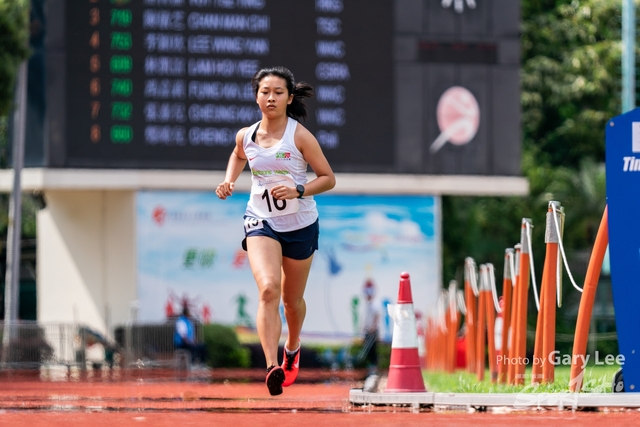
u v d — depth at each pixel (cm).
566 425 1362
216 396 2355
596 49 9106
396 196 5556
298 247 1638
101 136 4903
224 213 5412
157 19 4922
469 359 2988
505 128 5247
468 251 8319
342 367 5412
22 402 2006
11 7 4806
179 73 4934
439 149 5169
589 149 9225
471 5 5219
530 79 9019
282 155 1608
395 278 5562
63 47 4878
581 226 8338
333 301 5516
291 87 1628
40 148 4916
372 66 5091
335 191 5100
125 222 5403
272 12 4994
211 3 4953
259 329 1546
